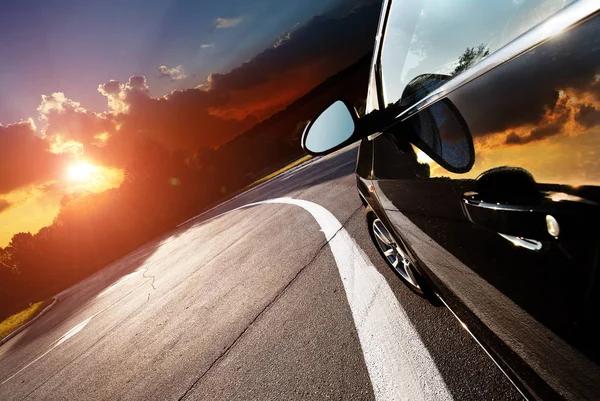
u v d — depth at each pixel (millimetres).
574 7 659
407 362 1574
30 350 6898
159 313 4285
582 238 540
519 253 724
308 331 2238
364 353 1781
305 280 3012
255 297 3219
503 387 1221
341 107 1699
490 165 793
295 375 1907
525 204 673
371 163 1918
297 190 8188
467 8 1131
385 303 2107
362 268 2729
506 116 752
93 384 3252
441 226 1141
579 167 558
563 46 646
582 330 599
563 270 600
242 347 2482
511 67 776
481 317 1086
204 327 3164
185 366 2645
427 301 1927
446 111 1019
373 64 2088
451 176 995
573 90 598
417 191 1281
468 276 1062
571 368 681
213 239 7891
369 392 1533
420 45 1407
